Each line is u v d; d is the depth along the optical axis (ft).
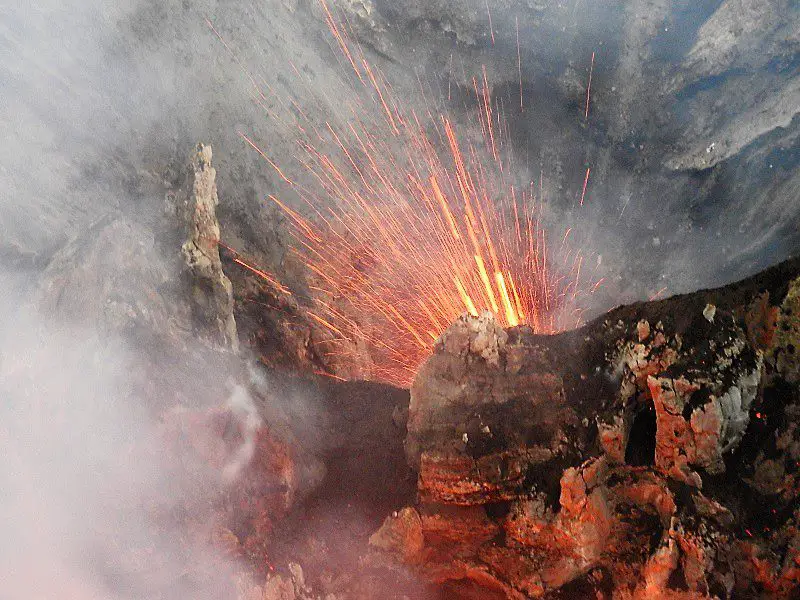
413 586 29.68
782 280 29.17
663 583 26.96
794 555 26.16
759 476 27.76
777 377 28.73
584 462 29.12
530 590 28.63
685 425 28.02
